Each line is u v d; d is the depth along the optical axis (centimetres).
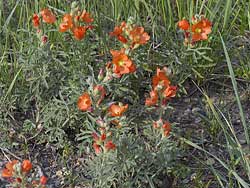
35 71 45
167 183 42
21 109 48
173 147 40
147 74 49
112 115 39
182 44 47
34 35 46
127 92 46
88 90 41
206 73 51
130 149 39
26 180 36
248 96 50
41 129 46
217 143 46
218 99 50
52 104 44
